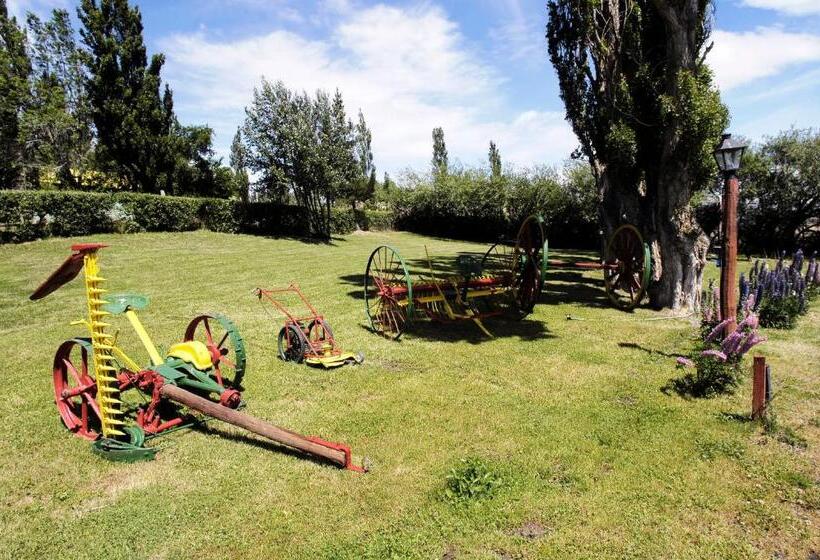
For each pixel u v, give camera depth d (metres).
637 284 12.52
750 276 11.78
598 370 7.77
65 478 4.84
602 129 14.10
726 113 11.54
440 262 22.31
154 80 27.78
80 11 26.28
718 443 5.41
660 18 12.88
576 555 3.79
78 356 8.33
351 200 41.97
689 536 4.01
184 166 29.59
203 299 12.70
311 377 7.41
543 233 10.07
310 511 4.30
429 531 4.03
